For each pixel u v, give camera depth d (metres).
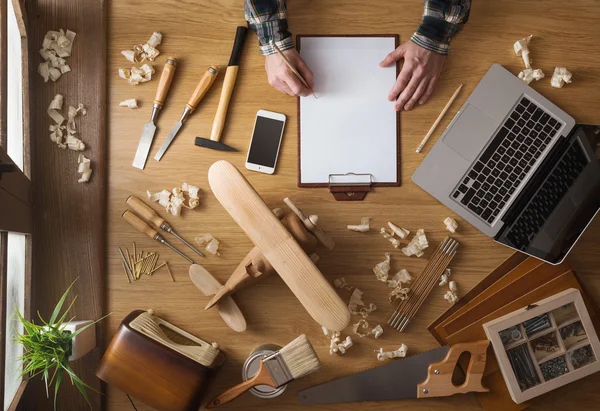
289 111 1.62
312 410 1.61
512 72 1.64
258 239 1.38
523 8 1.65
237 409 1.60
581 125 1.60
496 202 1.58
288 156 1.61
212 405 1.51
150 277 1.60
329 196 1.62
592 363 1.55
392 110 1.62
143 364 1.44
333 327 1.40
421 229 1.62
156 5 1.62
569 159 1.59
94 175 1.59
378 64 1.62
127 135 1.61
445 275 1.62
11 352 1.33
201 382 1.45
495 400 1.60
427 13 1.54
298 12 1.62
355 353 1.61
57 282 1.58
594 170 1.59
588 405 1.63
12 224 1.31
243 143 1.62
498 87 1.61
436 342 1.62
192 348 1.49
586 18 1.65
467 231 1.63
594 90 1.65
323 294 1.38
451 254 1.61
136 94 1.62
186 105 1.59
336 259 1.62
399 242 1.62
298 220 1.50
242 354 1.60
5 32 1.27
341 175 1.61
